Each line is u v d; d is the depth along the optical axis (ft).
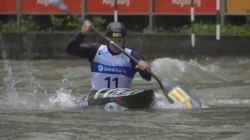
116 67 92.32
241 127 71.87
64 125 72.95
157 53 177.99
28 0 194.18
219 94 108.68
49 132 68.39
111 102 87.71
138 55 92.17
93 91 93.45
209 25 185.47
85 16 192.34
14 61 175.52
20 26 195.93
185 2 183.62
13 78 133.08
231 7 181.78
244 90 113.50
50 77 135.13
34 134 67.21
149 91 87.15
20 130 69.72
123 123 74.43
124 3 187.73
